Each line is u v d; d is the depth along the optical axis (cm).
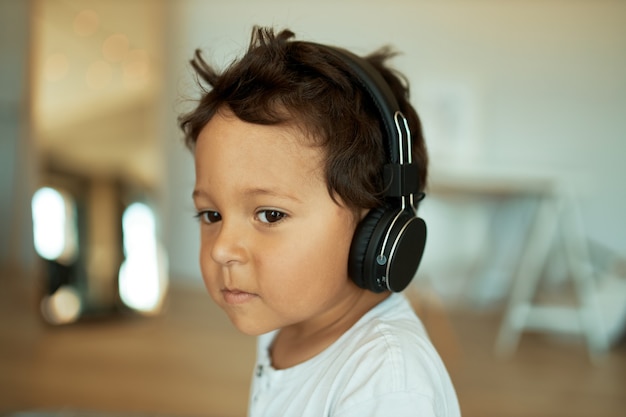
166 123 375
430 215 391
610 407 215
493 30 384
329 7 395
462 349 279
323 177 52
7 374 228
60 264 306
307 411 55
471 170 343
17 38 318
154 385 222
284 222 52
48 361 245
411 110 69
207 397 213
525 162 385
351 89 55
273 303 53
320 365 57
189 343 277
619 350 283
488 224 387
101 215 326
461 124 389
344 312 60
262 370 64
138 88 351
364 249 55
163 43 368
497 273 385
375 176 56
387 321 57
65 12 325
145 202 345
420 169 69
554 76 381
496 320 339
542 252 308
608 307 290
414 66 391
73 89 328
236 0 399
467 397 220
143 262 332
